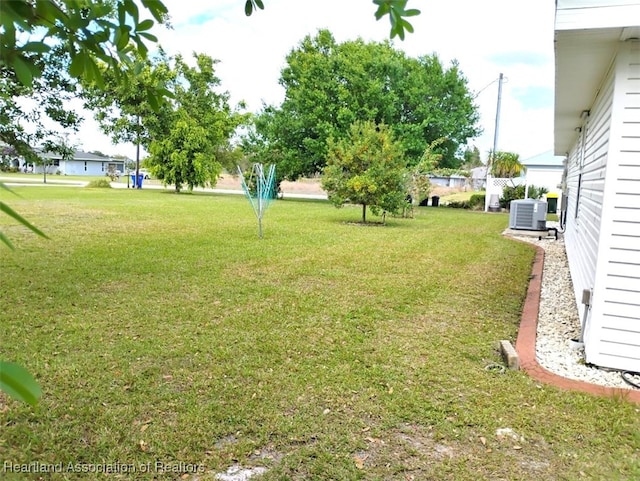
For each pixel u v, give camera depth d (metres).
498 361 3.33
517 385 2.93
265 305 4.54
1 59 1.08
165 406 2.57
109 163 54.12
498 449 2.25
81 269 5.74
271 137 22.75
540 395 2.80
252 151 24.12
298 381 2.92
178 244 7.81
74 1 1.25
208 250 7.34
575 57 3.32
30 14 1.06
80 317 3.99
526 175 19.28
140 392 2.71
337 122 20.58
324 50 23.88
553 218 16.41
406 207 13.07
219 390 2.77
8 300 4.39
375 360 3.29
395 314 4.39
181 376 2.95
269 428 2.38
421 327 4.04
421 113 20.52
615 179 3.13
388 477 2.03
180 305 4.44
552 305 5.08
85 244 7.52
